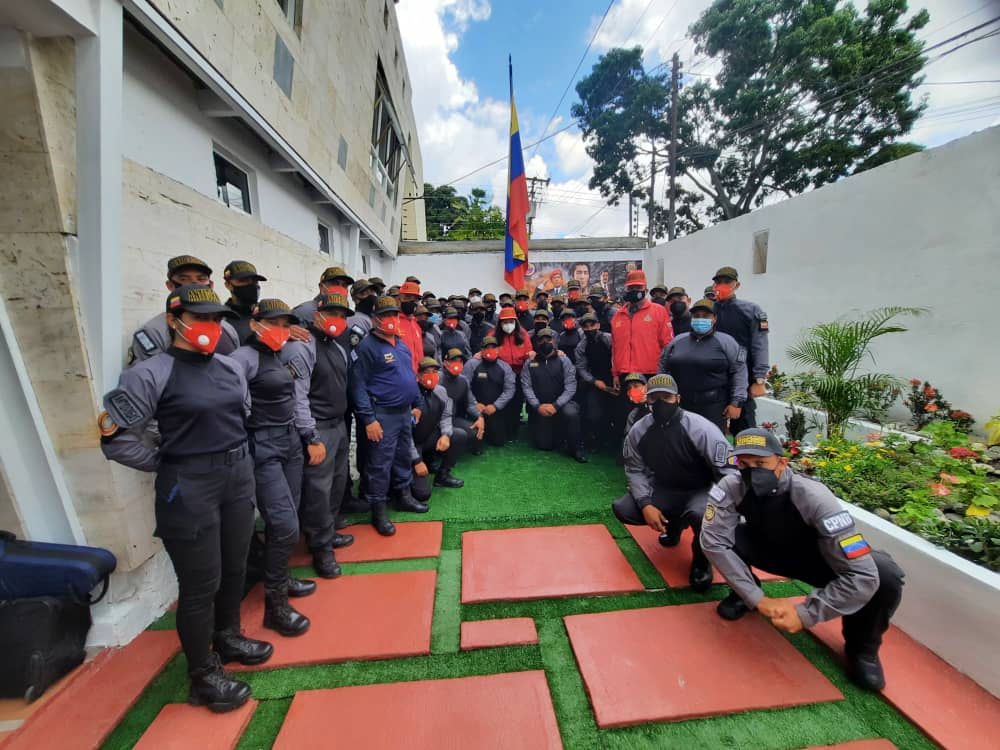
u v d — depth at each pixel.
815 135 13.63
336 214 6.83
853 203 4.93
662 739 1.65
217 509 1.73
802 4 12.98
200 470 1.67
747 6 13.09
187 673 1.98
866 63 11.91
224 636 2.01
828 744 1.62
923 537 2.20
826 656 2.03
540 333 4.59
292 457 2.33
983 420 3.75
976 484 2.38
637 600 2.42
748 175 15.48
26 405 1.94
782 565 2.12
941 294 4.04
